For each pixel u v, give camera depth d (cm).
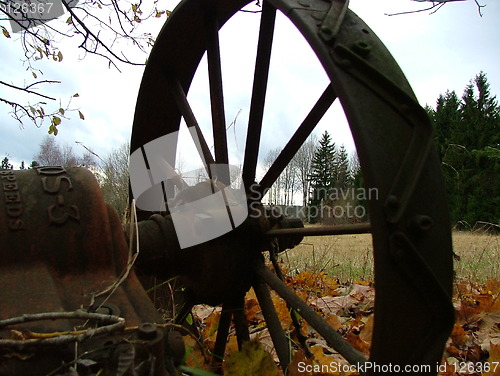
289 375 196
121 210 420
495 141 2791
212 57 269
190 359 238
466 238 845
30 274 165
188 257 229
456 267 571
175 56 299
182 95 295
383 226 135
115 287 171
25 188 181
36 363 139
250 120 254
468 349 286
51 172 191
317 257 611
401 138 144
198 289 237
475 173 2262
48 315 139
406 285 137
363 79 148
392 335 136
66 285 170
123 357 132
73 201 183
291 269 558
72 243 176
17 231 170
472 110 2991
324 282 482
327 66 151
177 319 258
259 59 247
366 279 561
